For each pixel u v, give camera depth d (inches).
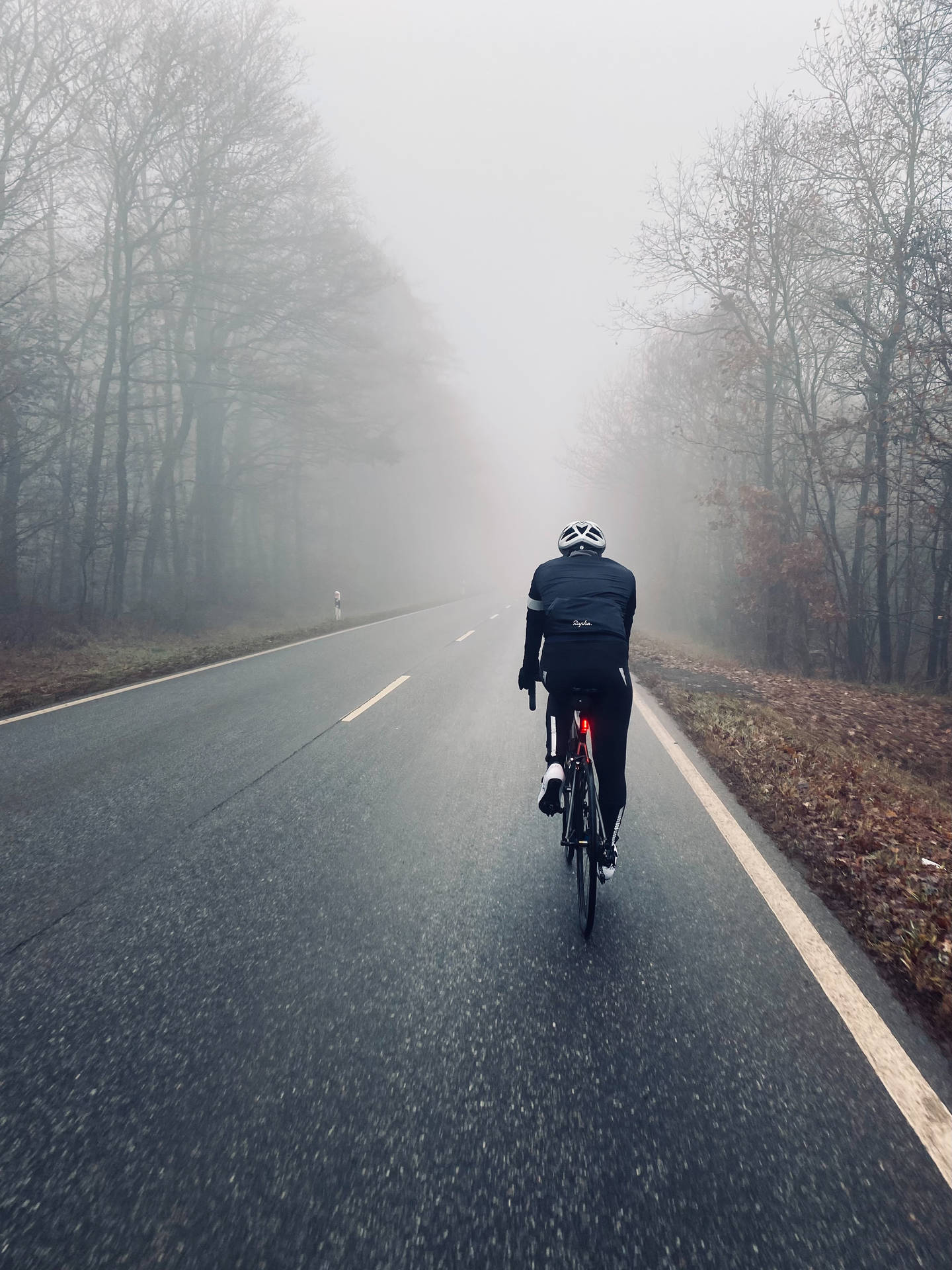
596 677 143.6
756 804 213.8
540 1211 75.0
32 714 326.3
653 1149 83.4
